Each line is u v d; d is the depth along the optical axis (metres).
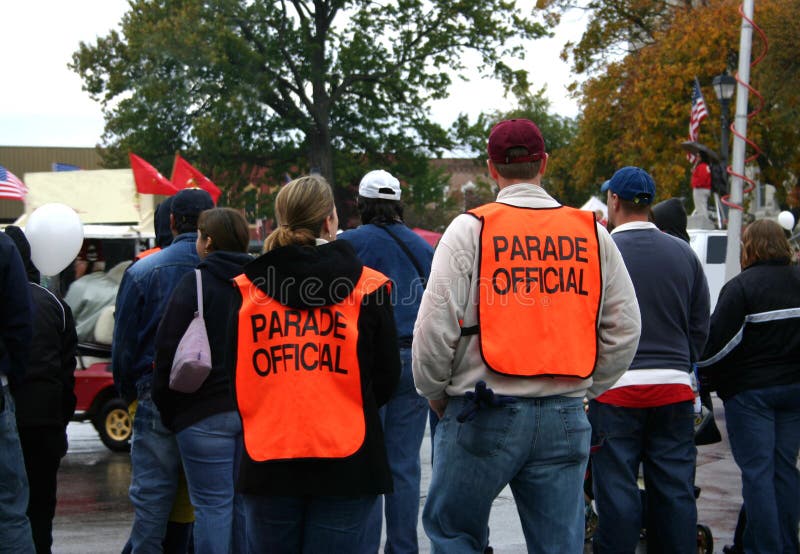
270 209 32.06
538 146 3.31
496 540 5.48
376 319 3.18
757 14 22.09
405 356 4.81
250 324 3.15
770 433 4.61
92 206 10.52
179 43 28.55
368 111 33.03
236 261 4.20
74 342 4.70
